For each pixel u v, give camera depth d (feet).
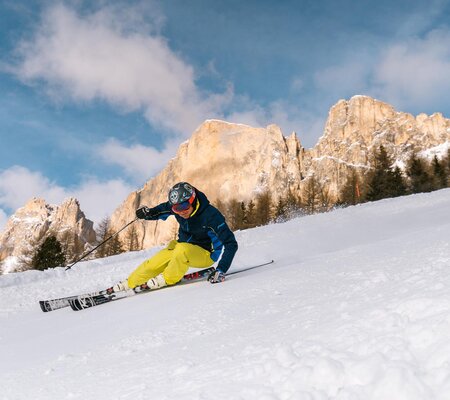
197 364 6.41
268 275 14.69
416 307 5.67
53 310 17.79
